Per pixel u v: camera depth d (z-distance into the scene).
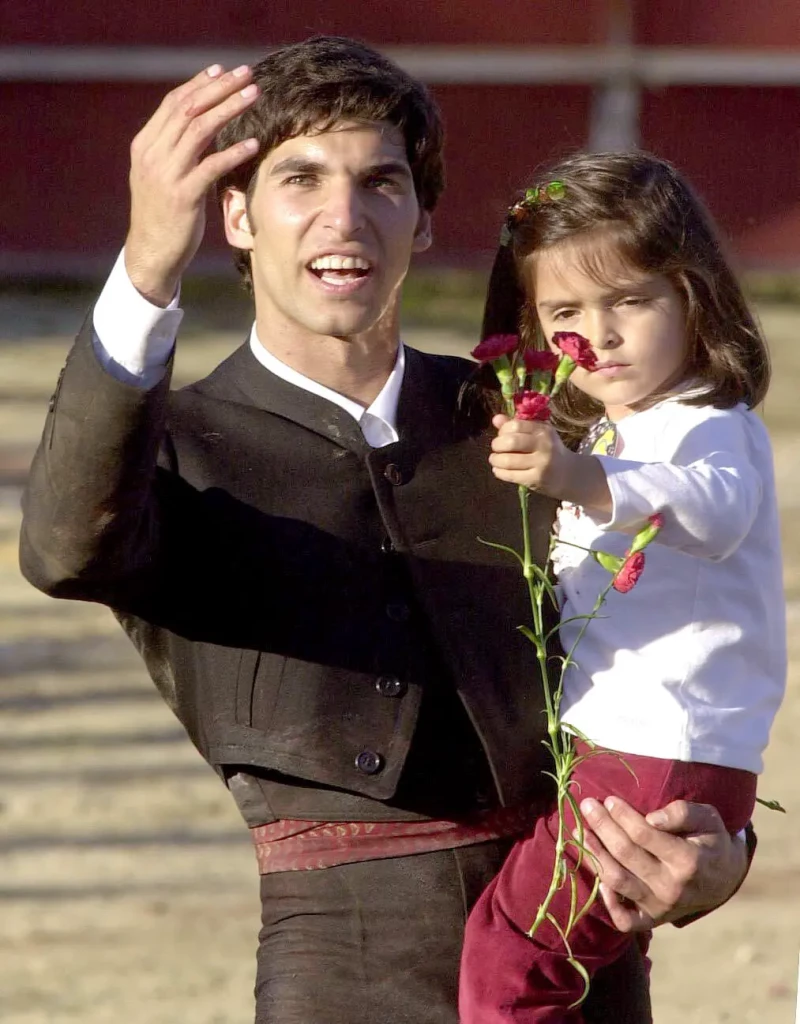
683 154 65.75
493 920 9.87
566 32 65.56
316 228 9.90
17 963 19.33
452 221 64.25
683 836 9.85
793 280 63.75
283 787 9.90
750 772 10.23
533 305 11.16
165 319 9.04
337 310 9.98
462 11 65.25
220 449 10.16
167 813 23.41
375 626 9.91
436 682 9.95
